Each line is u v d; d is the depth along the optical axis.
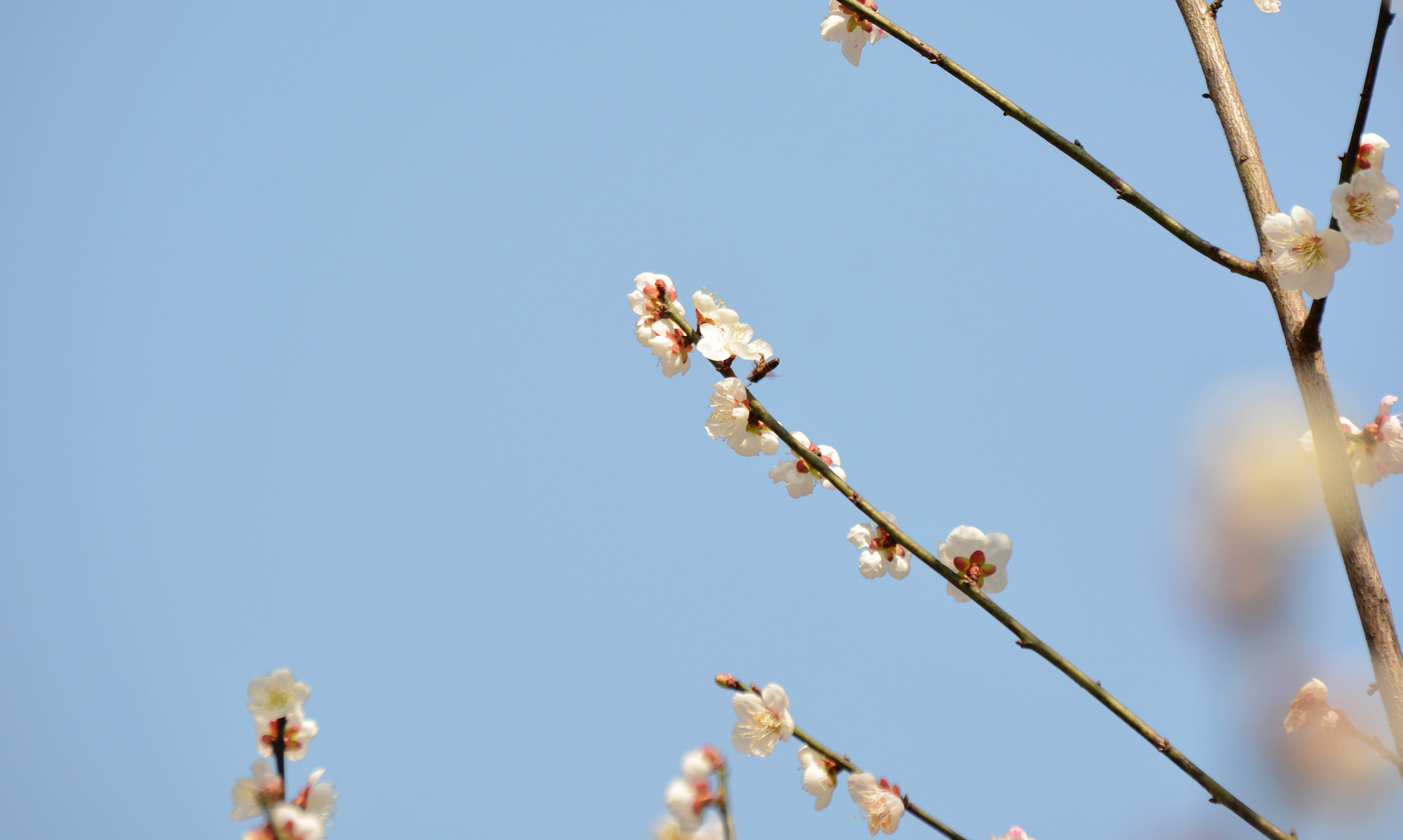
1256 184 1.84
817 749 1.82
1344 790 1.78
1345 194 1.79
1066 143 1.83
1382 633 1.79
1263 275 1.82
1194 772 1.77
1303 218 1.80
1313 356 1.81
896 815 1.81
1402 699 1.78
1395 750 1.78
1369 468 1.83
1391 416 1.83
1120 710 1.78
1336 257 1.80
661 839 1.77
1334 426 1.80
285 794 1.78
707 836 1.77
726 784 1.77
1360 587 1.79
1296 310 1.82
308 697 1.80
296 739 1.80
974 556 1.84
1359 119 1.78
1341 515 1.80
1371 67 1.77
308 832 1.77
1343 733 1.78
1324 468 1.80
